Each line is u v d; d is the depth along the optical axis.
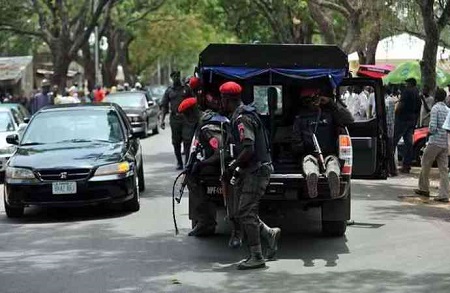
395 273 8.32
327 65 10.06
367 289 7.65
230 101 8.44
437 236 10.41
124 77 54.69
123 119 13.66
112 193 11.58
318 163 9.47
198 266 8.66
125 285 7.79
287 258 9.08
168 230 10.80
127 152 12.30
